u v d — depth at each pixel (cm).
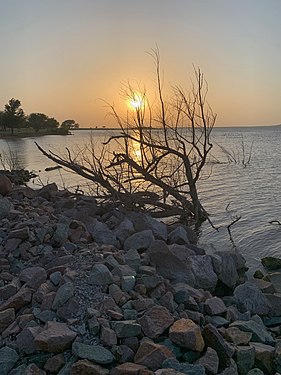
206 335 235
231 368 224
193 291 312
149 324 238
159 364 212
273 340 275
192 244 480
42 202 595
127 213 518
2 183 595
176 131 647
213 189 1087
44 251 354
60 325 236
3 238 372
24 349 225
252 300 331
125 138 640
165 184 640
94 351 217
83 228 423
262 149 3092
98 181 631
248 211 812
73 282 278
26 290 273
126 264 330
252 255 543
